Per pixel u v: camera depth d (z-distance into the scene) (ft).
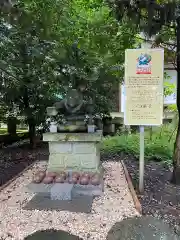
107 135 25.31
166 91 20.88
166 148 19.38
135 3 10.48
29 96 20.43
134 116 11.50
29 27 11.91
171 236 8.21
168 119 24.76
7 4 9.94
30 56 14.62
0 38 13.12
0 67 13.89
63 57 15.83
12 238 8.09
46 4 11.02
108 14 12.76
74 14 13.37
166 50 13.70
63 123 13.87
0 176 15.30
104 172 15.33
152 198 11.41
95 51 15.05
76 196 11.58
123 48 13.75
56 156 13.60
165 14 10.51
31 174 14.97
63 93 19.75
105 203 10.81
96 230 8.62
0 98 19.89
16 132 27.40
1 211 10.02
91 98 18.86
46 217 9.51
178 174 13.15
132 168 16.40
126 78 11.42
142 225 8.96
